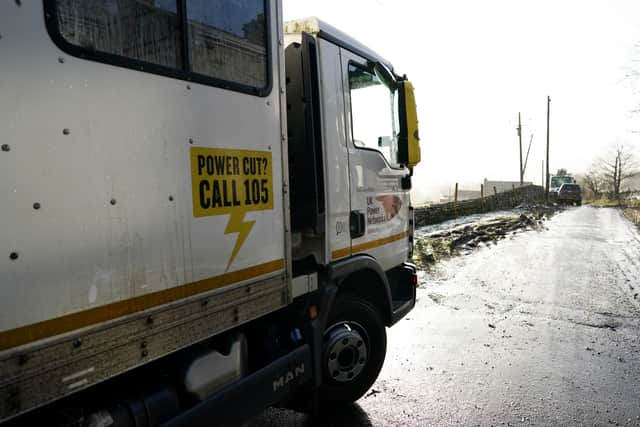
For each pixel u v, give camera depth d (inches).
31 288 50.2
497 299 253.0
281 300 91.7
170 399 73.1
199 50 73.4
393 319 138.2
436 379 149.6
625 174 2423.7
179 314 68.5
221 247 76.4
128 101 61.4
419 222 633.6
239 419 80.3
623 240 514.0
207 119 74.2
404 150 130.8
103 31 58.7
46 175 51.7
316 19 111.4
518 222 710.5
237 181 80.3
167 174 66.7
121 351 59.9
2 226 47.8
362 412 128.3
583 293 266.4
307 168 105.8
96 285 56.8
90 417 65.1
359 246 125.3
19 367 49.2
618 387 143.8
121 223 59.9
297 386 96.0
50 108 52.4
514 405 132.3
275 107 90.7
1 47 48.2
